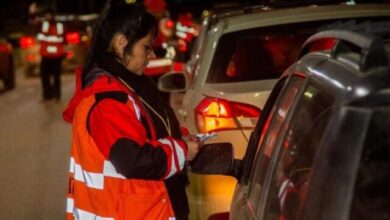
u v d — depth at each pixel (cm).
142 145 252
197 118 451
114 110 253
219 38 473
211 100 443
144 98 272
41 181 723
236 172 295
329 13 475
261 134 277
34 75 1830
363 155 155
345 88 164
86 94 260
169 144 258
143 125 264
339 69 177
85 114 256
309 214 168
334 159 158
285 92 239
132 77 271
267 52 469
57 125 1062
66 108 271
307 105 199
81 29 1852
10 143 928
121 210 255
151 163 250
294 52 469
